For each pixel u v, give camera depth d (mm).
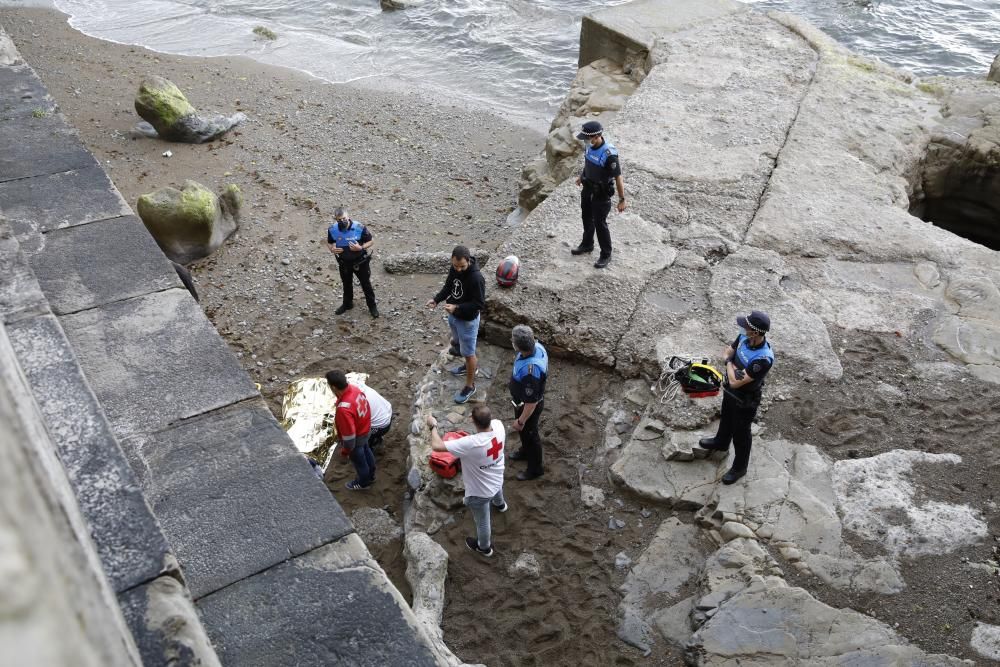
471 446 6816
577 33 25438
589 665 6586
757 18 16578
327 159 17922
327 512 3760
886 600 6418
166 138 18094
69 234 5328
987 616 6254
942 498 7152
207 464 3947
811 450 7652
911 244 10148
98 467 3154
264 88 21469
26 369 3443
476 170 17969
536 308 9406
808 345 8680
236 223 14922
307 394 10828
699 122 12867
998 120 13031
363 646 3316
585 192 9508
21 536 810
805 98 13484
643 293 9523
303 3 27859
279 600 3438
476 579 7379
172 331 4648
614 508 7723
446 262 13984
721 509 7203
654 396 8438
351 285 12547
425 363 11844
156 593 2893
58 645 746
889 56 22781
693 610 6629
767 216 10664
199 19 26703
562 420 8625
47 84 20766
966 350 8617
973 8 25047
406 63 23797
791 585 6578
